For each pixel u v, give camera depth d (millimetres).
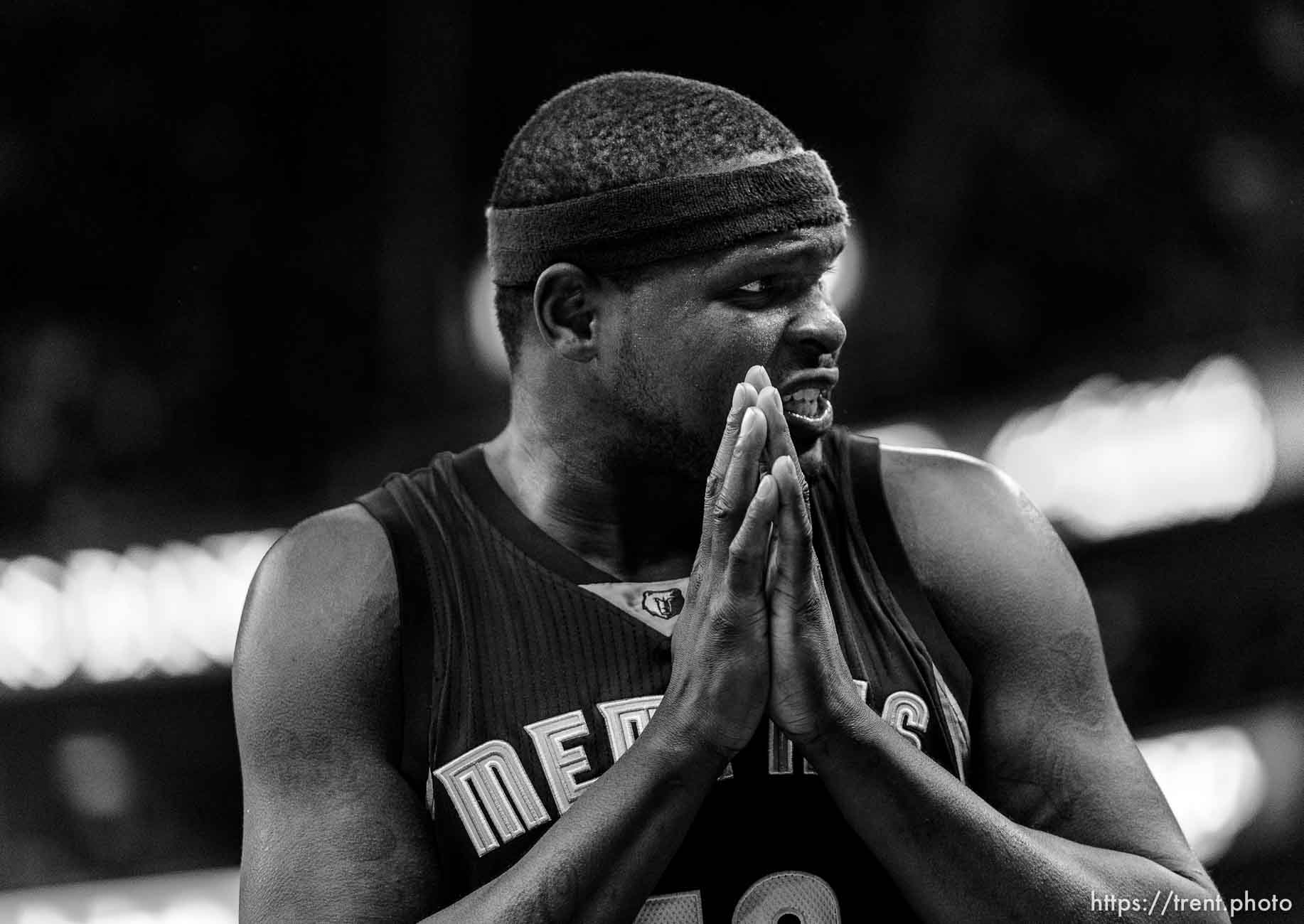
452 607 5836
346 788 5617
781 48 36094
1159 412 24234
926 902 5324
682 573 5941
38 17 35156
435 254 35531
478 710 5691
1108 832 5668
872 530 6016
